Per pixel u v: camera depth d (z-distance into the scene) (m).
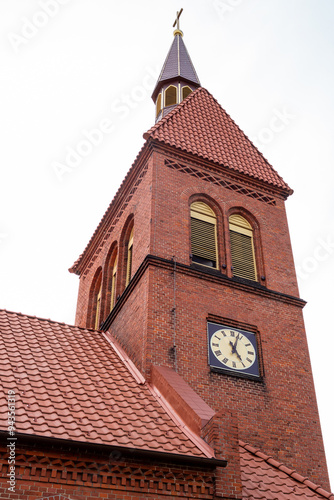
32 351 13.94
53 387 12.12
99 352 15.48
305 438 15.16
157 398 13.16
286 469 13.07
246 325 16.52
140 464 10.42
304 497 12.08
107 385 13.15
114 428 10.98
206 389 14.59
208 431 11.26
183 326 15.40
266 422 14.88
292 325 17.41
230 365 15.43
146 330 14.84
